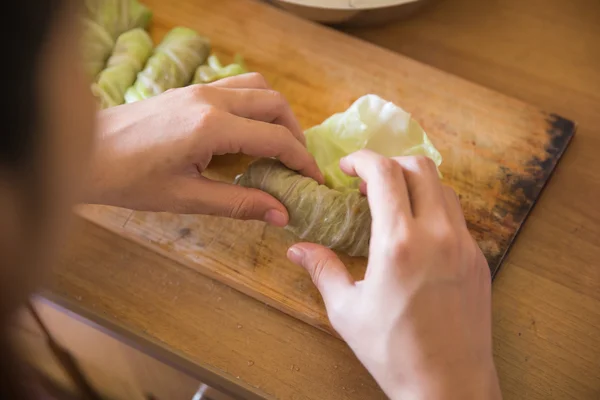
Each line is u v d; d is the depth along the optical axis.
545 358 0.55
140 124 0.52
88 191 0.51
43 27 0.25
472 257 0.49
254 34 0.65
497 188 0.59
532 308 0.56
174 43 0.63
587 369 0.54
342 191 0.58
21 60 0.25
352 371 0.54
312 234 0.56
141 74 0.62
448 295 0.48
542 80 0.64
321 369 0.54
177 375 0.56
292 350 0.55
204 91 0.54
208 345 0.55
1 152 0.26
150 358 0.55
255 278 0.56
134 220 0.58
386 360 0.48
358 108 0.59
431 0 0.65
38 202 0.30
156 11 0.67
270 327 0.56
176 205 0.53
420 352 0.47
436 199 0.50
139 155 0.51
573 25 0.66
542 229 0.59
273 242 0.58
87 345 0.58
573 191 0.60
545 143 0.61
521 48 0.65
